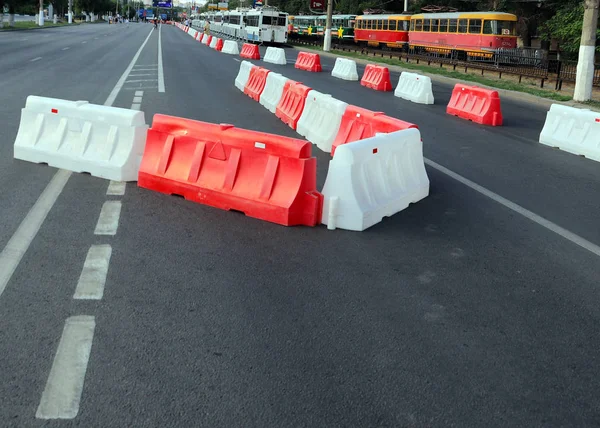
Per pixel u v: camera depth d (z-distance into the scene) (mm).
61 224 6609
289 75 29188
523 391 3908
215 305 4879
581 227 7547
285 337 4426
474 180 9844
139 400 3609
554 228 7453
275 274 5551
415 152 8484
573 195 9156
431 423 3527
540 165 11352
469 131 15156
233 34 68750
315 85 24906
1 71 23438
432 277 5695
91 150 8672
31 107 9312
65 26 92000
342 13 69875
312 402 3664
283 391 3762
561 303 5270
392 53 42031
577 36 31281
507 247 6672
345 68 28734
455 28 38000
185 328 4488
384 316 4844
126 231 6488
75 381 3771
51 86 19250
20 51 35062
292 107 13805
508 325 4809
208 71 27750
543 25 36531
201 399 3645
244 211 7172
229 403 3615
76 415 3449
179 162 7844
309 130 12062
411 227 7188
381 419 3535
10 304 4734
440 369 4109
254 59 39625
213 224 6844
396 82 27953
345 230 6895
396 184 7922
